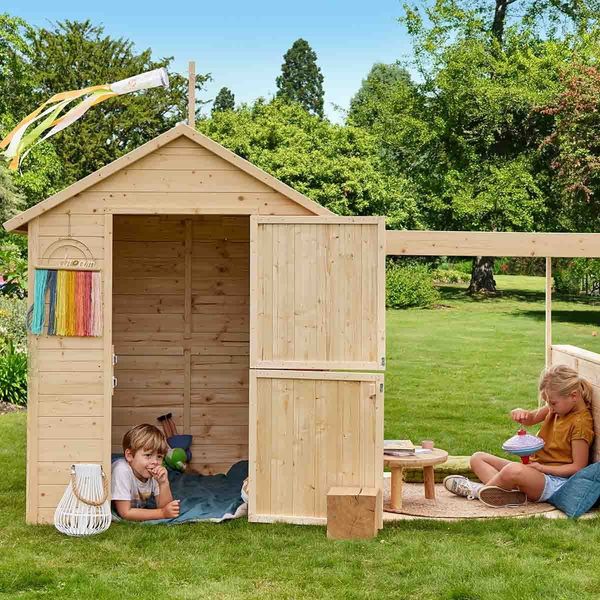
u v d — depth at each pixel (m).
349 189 17.67
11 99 19.73
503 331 13.28
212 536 4.75
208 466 6.11
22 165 19.52
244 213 4.98
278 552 4.53
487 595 4.04
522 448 5.20
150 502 5.16
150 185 4.98
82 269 4.96
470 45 18.02
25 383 8.12
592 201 14.45
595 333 13.02
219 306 6.14
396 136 19.02
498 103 17.19
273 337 4.95
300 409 4.93
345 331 4.92
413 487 5.64
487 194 17.42
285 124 19.23
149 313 6.13
